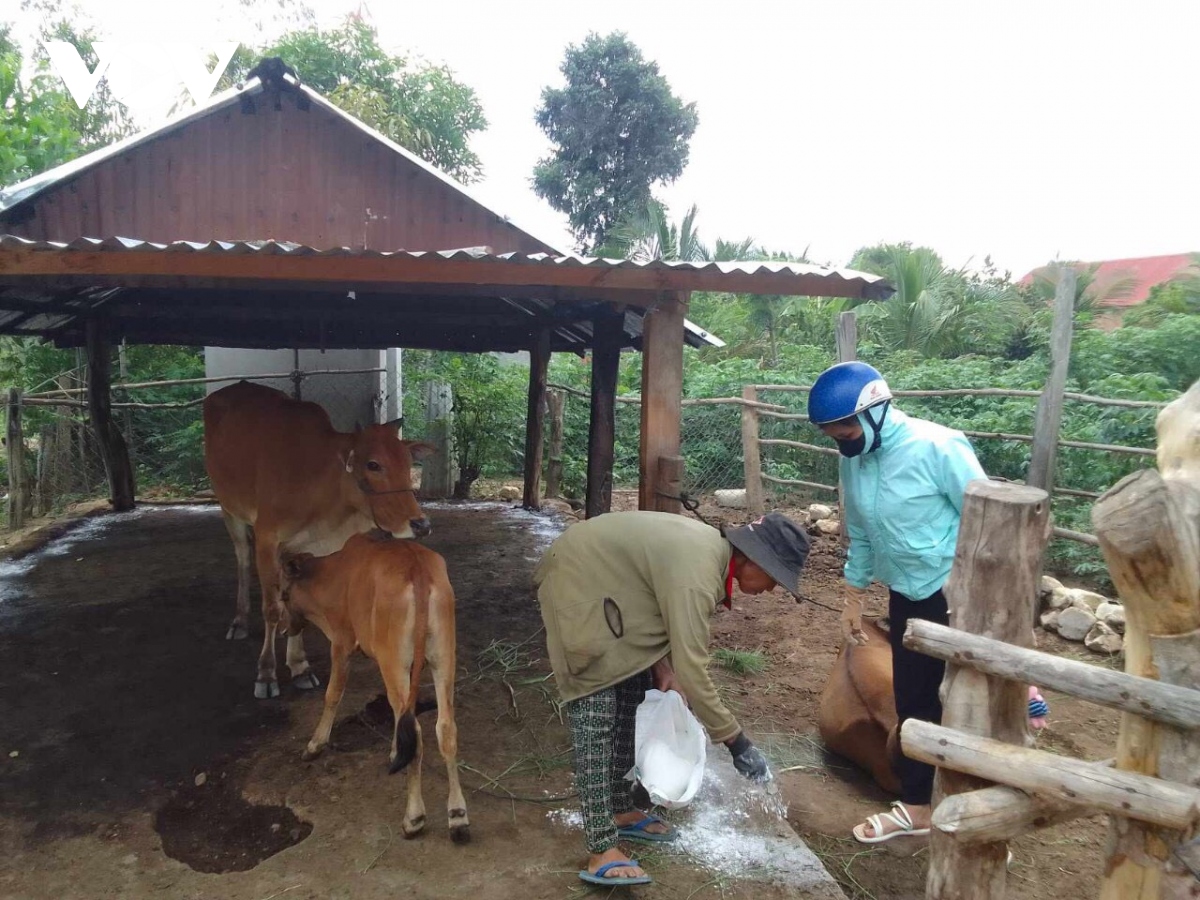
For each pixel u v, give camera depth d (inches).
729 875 112.1
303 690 169.9
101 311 297.4
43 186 215.2
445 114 564.4
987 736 79.1
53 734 151.5
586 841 114.3
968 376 341.4
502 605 226.7
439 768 139.6
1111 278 597.3
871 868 121.0
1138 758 72.0
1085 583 243.0
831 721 147.4
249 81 239.8
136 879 111.2
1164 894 71.2
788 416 309.1
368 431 164.9
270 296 261.4
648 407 174.9
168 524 320.2
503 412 402.9
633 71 796.6
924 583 114.6
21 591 233.3
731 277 151.4
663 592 100.1
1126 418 246.2
